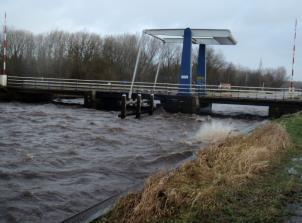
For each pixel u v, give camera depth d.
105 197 8.95
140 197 5.95
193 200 5.93
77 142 16.09
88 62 65.56
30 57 69.75
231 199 6.22
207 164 8.48
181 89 32.19
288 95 33.50
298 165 8.91
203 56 35.50
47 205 8.24
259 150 9.23
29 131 18.42
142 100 30.45
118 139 17.41
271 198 6.34
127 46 71.62
